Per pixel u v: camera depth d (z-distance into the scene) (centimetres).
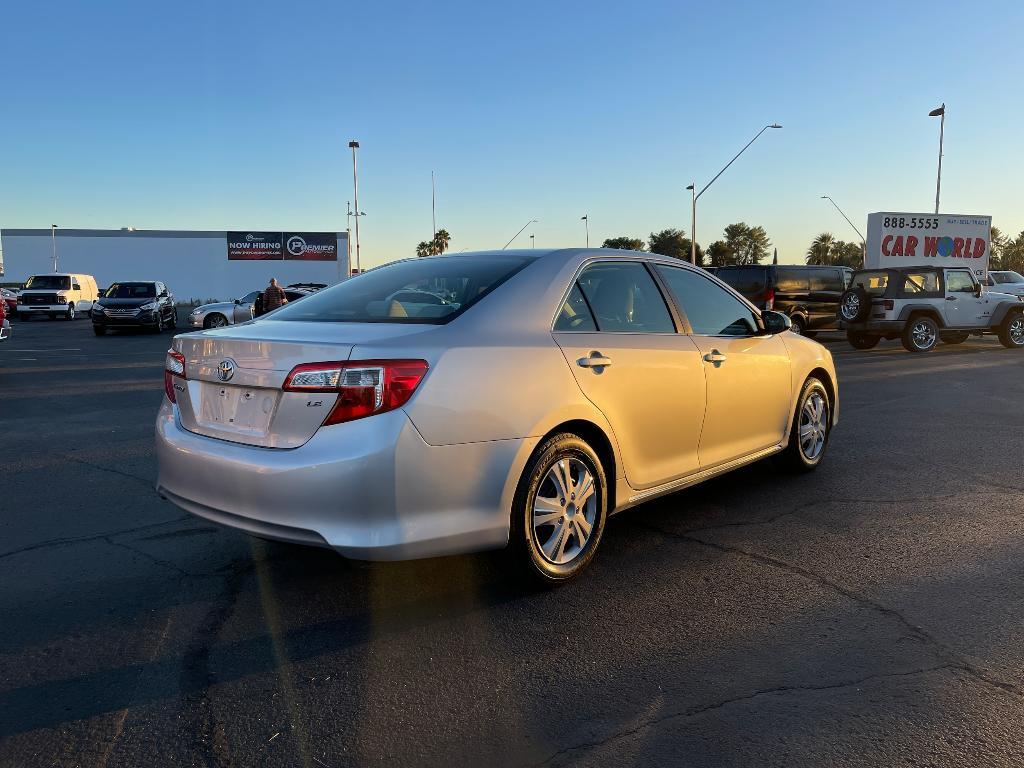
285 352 303
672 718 255
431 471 298
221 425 328
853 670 285
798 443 542
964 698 265
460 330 323
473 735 247
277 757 236
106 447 668
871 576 373
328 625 323
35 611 335
